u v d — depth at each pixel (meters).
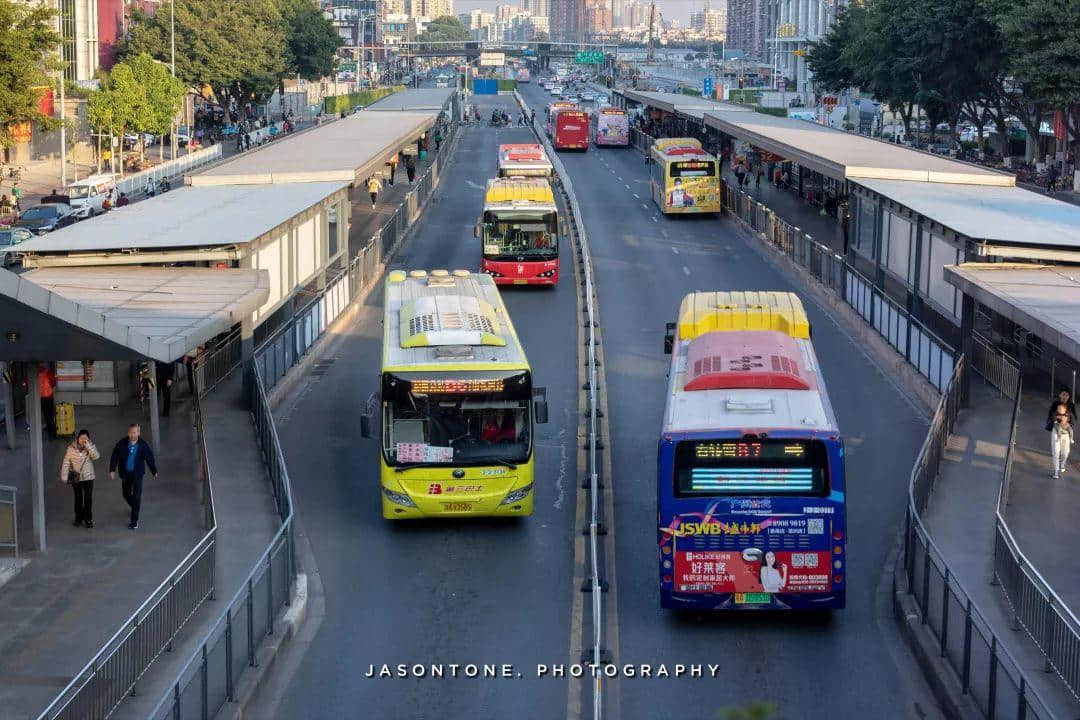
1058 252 28.86
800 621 18.81
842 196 57.72
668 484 17.84
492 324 23.48
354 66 170.62
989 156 97.44
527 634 18.31
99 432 27.53
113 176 74.12
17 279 17.98
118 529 21.80
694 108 91.62
